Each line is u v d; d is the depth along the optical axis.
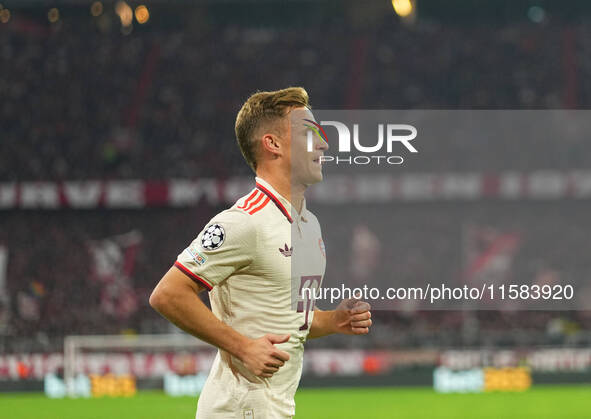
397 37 56.31
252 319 4.86
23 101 52.47
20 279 44.03
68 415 22.28
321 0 59.72
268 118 4.85
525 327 32.00
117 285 43.56
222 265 4.69
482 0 59.38
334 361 29.22
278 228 4.79
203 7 60.75
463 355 28.67
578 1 58.78
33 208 47.69
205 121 51.16
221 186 46.03
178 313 4.64
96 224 47.47
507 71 52.88
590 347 29.48
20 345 31.00
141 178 48.25
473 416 21.42
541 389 28.12
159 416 21.70
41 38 57.12
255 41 56.78
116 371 28.84
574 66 52.88
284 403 4.99
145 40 56.97
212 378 5.04
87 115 51.59
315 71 54.12
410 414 21.95
